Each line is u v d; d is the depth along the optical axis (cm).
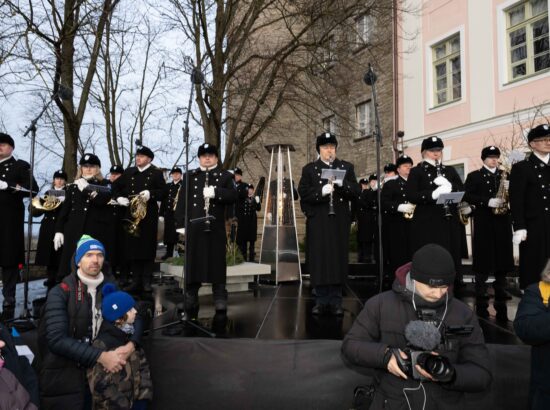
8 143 593
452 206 539
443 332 235
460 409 237
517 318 286
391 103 1427
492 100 1125
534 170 443
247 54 1073
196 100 929
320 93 1034
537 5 1038
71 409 309
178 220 527
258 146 1389
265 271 711
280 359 382
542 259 433
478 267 593
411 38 1304
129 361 322
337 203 509
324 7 918
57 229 627
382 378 250
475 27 1169
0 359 265
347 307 556
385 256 797
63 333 304
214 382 385
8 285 571
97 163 637
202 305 570
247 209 1128
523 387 358
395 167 912
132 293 672
